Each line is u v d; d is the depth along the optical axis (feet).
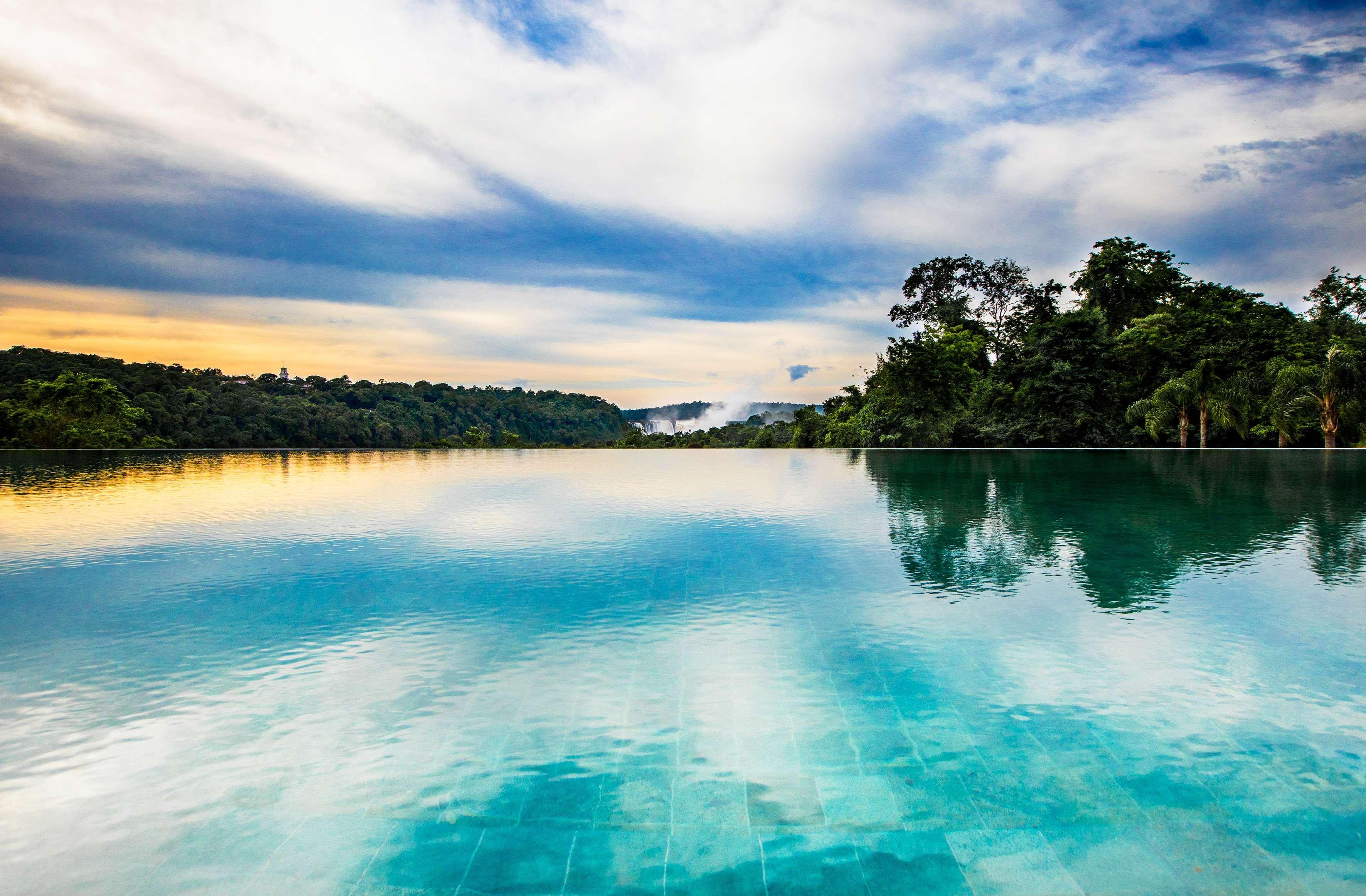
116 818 6.00
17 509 26.78
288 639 10.80
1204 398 66.80
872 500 28.37
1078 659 9.64
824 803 6.20
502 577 14.92
